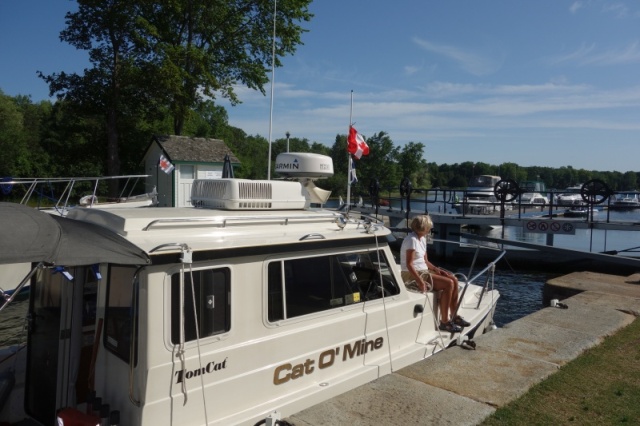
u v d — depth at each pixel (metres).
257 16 26.08
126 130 27.34
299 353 4.18
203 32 26.41
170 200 23.19
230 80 27.33
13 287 9.04
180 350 3.39
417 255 5.82
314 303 4.37
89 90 25.30
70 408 3.37
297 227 4.40
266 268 3.97
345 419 3.91
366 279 5.02
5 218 2.99
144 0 23.62
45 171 45.41
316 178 6.33
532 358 5.51
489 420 4.09
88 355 3.80
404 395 4.38
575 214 23.81
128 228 3.50
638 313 7.71
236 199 4.51
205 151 24.11
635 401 4.60
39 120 66.94
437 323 5.80
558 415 4.27
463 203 18.88
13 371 4.29
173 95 24.50
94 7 23.88
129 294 3.42
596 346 6.14
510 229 28.70
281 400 4.03
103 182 38.91
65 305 3.67
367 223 4.98
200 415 3.53
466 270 17.97
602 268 16.20
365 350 4.80
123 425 3.38
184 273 3.47
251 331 3.86
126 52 25.48
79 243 3.04
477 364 5.25
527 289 14.97
